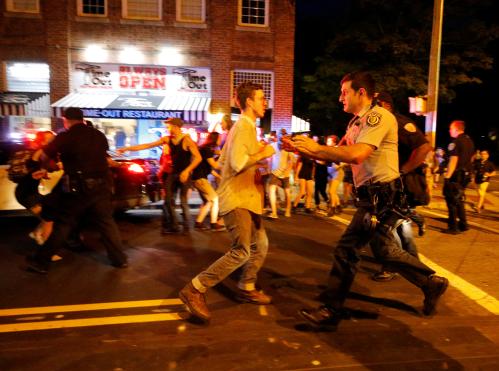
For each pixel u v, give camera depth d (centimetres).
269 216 870
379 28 1917
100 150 499
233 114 1669
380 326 377
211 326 371
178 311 402
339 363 315
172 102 1550
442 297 452
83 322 377
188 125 1638
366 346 340
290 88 1684
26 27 1549
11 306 411
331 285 359
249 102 371
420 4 1836
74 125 484
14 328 364
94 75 1598
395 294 453
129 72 1612
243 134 362
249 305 417
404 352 332
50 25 1548
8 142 727
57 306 412
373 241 369
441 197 1162
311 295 447
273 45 1664
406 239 477
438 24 1056
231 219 372
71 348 331
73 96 1564
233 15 1630
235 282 477
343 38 1881
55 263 543
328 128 2389
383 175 349
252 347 336
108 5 1577
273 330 365
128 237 683
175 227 700
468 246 667
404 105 2042
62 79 1567
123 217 849
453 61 1845
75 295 440
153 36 1602
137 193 755
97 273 507
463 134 745
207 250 611
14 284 469
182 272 514
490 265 570
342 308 375
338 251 361
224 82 1638
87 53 1581
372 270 532
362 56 1959
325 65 1952
